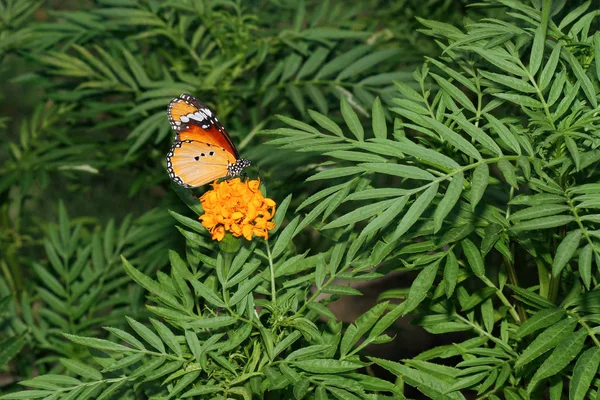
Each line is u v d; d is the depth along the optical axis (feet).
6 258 4.27
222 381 3.08
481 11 4.05
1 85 7.04
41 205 6.00
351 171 2.99
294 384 3.00
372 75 3.97
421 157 2.95
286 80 3.97
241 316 3.09
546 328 3.06
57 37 4.04
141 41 4.24
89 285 3.89
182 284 3.12
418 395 4.01
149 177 4.10
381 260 3.04
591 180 3.18
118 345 3.06
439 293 3.13
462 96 3.13
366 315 3.12
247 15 3.97
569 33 3.17
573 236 2.92
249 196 2.99
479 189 2.89
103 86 3.96
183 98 3.14
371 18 4.49
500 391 3.23
